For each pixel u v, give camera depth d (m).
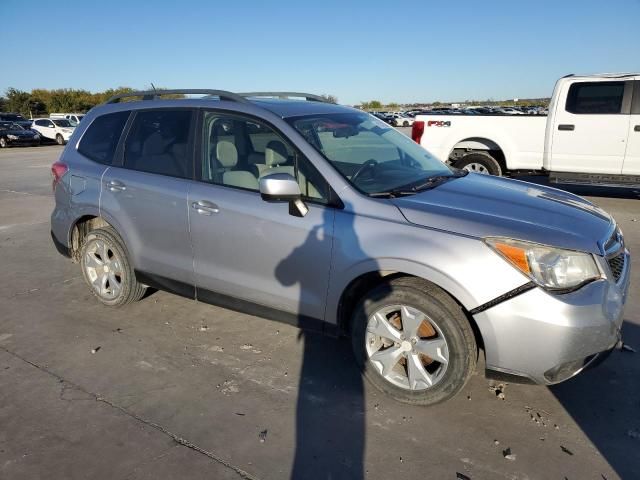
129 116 4.32
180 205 3.80
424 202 3.13
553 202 3.35
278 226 3.35
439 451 2.74
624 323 4.16
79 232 4.73
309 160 3.33
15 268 5.83
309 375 3.49
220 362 3.68
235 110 3.71
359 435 2.88
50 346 3.94
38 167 16.67
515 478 2.55
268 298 3.53
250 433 2.91
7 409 3.15
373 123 4.25
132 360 3.72
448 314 2.86
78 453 2.75
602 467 2.62
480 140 9.64
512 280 2.70
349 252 3.08
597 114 8.49
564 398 3.19
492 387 3.31
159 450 2.77
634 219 7.70
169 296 4.88
